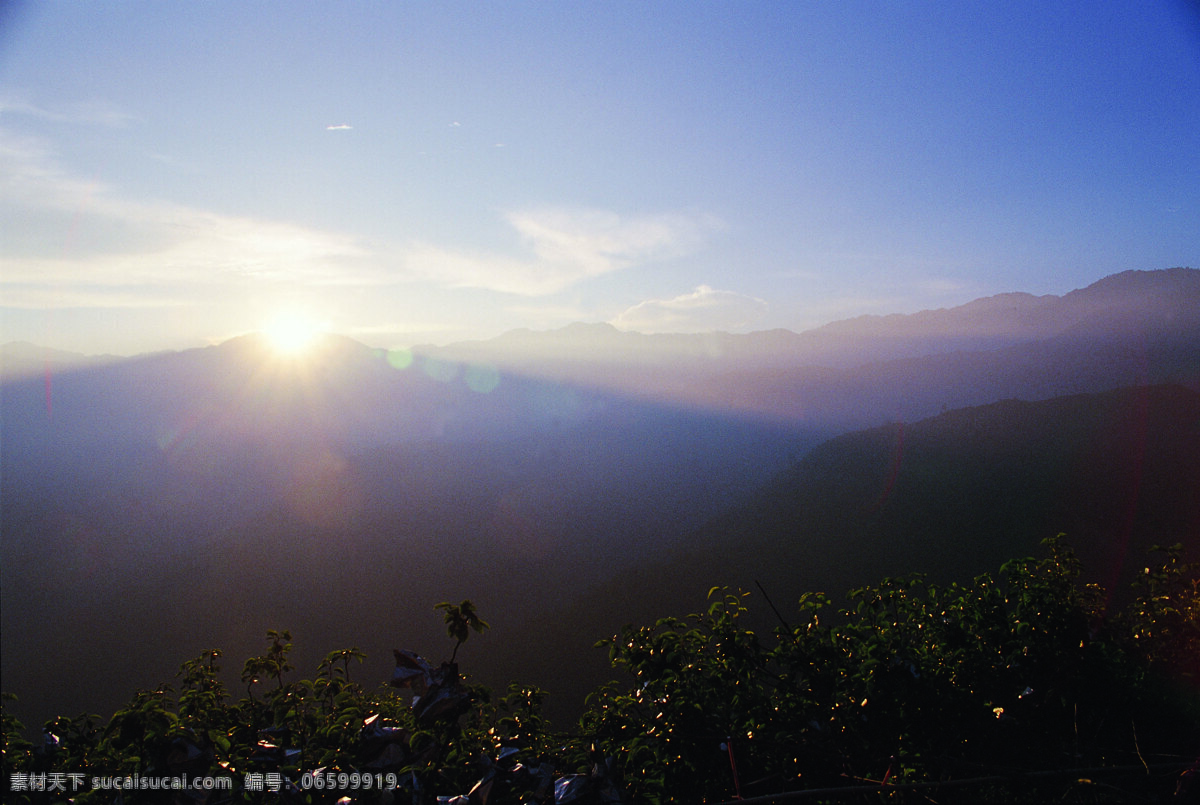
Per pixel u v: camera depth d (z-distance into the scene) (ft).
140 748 10.21
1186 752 11.46
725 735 11.41
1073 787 10.40
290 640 14.66
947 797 10.87
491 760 11.32
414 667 11.10
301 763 10.53
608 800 10.02
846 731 11.68
